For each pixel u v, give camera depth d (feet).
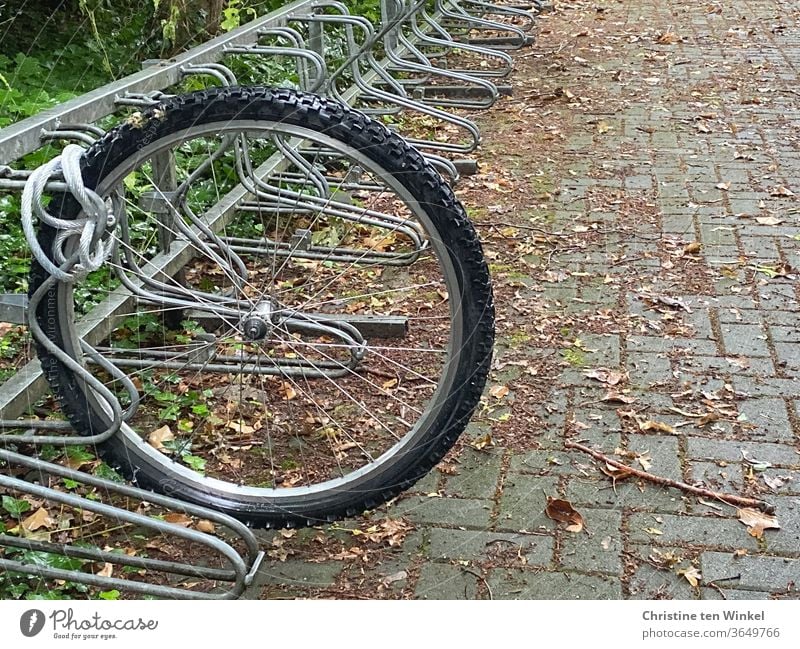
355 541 7.38
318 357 9.62
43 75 15.88
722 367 9.54
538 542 7.27
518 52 23.63
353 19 12.99
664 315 10.59
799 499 7.65
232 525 6.60
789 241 12.46
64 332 7.04
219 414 8.93
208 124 6.70
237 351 9.37
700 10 28.27
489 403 9.01
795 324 10.34
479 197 14.23
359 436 8.60
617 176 14.98
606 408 8.93
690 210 13.56
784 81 20.33
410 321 10.48
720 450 8.27
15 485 6.18
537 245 12.48
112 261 8.64
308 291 11.05
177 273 10.28
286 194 11.22
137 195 9.84
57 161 6.42
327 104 6.73
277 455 8.38
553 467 8.11
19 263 10.93
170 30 15.35
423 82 19.56
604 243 12.53
